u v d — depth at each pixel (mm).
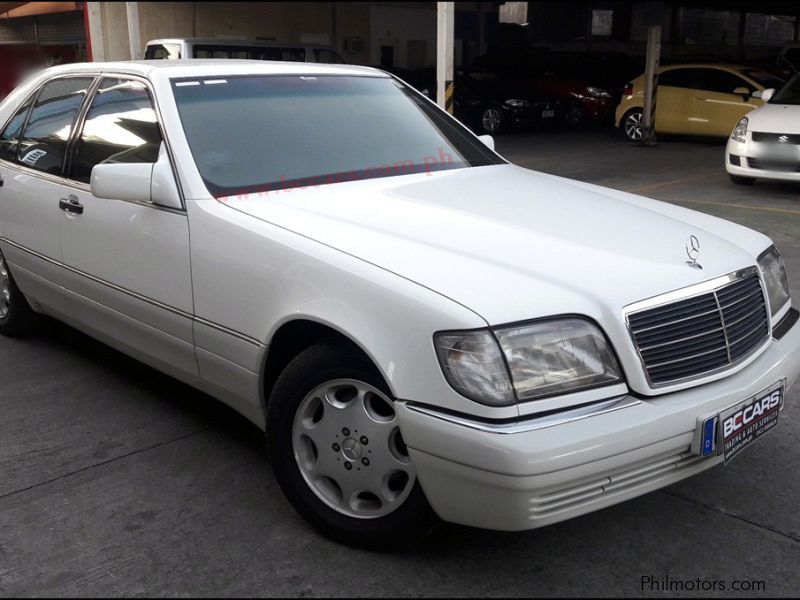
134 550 2770
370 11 23891
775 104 10031
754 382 2672
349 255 2666
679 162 12727
